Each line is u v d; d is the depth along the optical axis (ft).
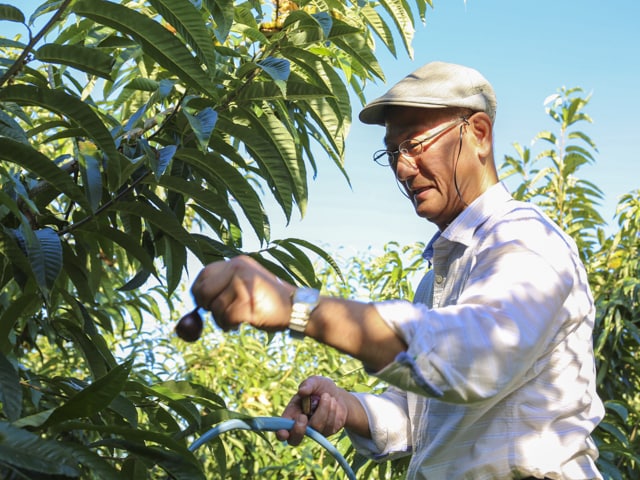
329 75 6.13
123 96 7.09
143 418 12.11
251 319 3.04
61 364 13.03
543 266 3.52
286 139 5.94
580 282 4.03
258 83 5.64
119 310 11.06
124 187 5.67
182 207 6.26
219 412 4.82
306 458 12.22
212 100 5.57
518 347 3.21
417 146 4.38
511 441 3.86
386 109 4.51
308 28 5.86
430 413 4.24
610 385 10.92
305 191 6.01
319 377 4.87
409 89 4.40
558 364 3.93
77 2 4.58
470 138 4.39
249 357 14.90
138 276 5.80
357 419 4.90
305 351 15.71
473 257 4.18
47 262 4.39
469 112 4.39
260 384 14.64
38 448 3.27
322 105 6.26
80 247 5.98
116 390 3.56
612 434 8.80
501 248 3.66
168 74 6.88
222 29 4.95
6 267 5.22
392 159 4.56
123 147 5.61
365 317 3.10
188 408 4.97
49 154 12.03
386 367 3.06
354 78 7.58
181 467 3.97
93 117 4.59
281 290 3.09
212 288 3.03
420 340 3.06
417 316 3.13
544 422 3.86
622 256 11.73
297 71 6.47
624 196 12.05
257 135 5.66
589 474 3.95
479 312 3.23
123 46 5.70
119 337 14.43
